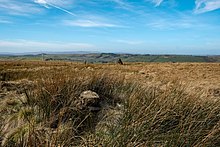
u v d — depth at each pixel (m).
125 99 6.19
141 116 4.63
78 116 4.94
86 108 5.21
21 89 7.09
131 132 4.06
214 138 4.28
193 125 4.61
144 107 4.97
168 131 4.32
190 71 34.41
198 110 5.22
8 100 6.11
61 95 5.67
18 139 4.05
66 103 5.40
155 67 47.44
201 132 4.43
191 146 4.02
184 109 5.11
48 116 5.01
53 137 3.58
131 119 4.60
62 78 6.29
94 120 5.04
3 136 4.19
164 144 3.90
